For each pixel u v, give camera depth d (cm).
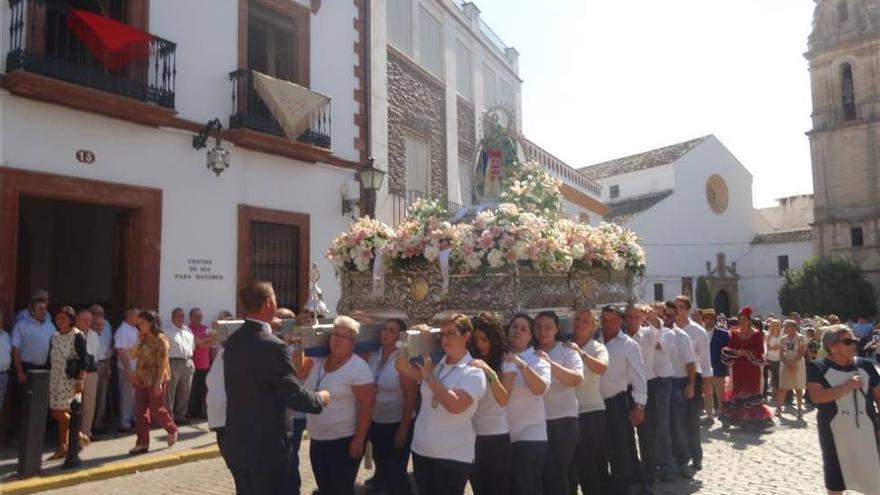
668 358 711
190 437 939
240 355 427
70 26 974
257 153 1239
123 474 767
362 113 1484
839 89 4028
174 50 1088
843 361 527
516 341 494
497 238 598
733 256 4116
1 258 886
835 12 4050
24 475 720
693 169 3878
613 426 609
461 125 2089
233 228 1184
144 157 1057
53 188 941
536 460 466
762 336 1061
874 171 3838
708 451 880
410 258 659
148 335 859
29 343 884
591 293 730
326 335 529
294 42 1351
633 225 3484
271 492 416
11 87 893
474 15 2258
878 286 3753
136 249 1052
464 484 423
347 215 1414
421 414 441
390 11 1683
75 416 766
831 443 524
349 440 507
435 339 460
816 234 4022
